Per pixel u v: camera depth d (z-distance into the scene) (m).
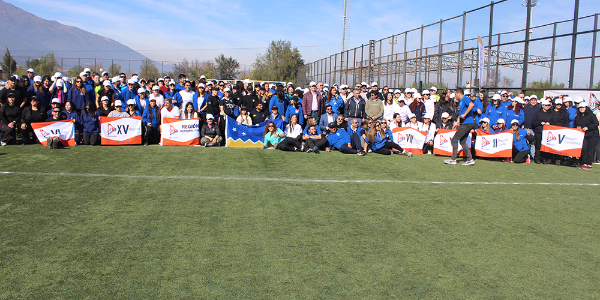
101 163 7.70
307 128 10.67
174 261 3.37
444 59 16.48
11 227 4.09
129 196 5.35
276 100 11.36
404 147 10.70
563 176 7.93
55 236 3.87
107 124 10.22
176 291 2.86
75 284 2.94
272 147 10.80
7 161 7.66
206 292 2.86
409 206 5.27
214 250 3.62
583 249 3.93
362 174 7.39
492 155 9.87
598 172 8.52
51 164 7.47
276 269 3.27
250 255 3.53
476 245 3.95
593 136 8.98
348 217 4.70
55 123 9.80
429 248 3.83
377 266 3.38
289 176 6.96
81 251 3.53
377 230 4.29
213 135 10.84
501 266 3.47
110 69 48.25
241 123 10.91
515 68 12.98
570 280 3.24
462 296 2.91
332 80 32.12
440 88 16.59
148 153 9.12
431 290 2.99
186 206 4.95
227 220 4.46
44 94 10.35
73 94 10.40
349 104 11.18
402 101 11.30
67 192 5.49
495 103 10.29
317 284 3.03
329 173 7.38
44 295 2.77
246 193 5.67
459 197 5.86
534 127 9.77
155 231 4.06
